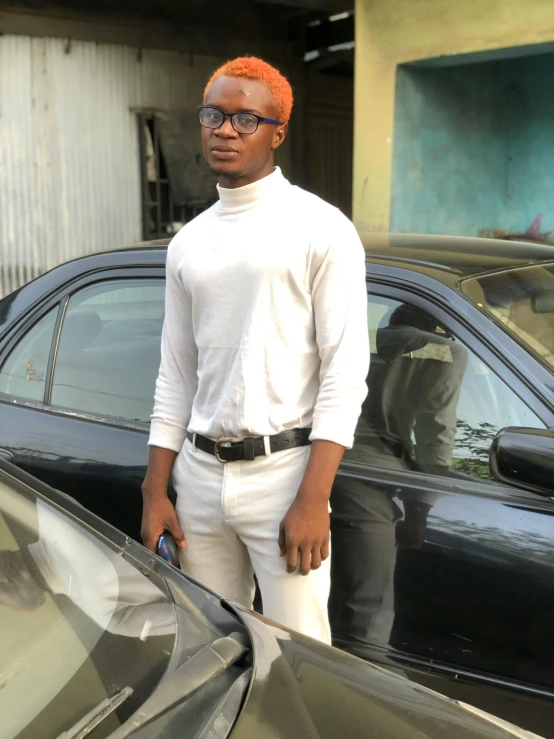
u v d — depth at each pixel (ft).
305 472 6.49
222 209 6.67
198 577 7.27
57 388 9.37
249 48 29.37
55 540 5.91
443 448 7.27
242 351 6.57
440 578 6.93
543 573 6.51
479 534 6.79
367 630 7.30
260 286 6.46
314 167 31.78
